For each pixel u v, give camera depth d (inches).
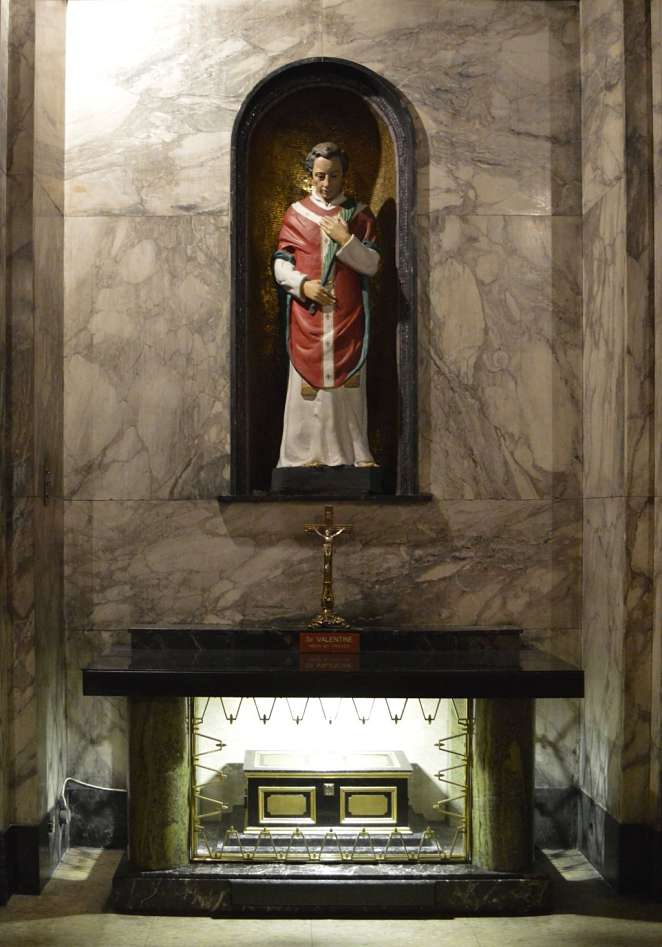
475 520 204.4
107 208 205.5
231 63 207.2
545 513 204.5
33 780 178.2
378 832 173.6
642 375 179.6
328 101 212.1
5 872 172.4
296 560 202.8
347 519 203.0
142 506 203.5
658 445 177.8
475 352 205.8
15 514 179.8
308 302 202.8
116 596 202.8
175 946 154.2
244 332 204.8
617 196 184.2
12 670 179.0
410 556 203.6
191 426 204.2
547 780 205.0
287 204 214.1
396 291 208.1
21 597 179.5
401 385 204.4
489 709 172.9
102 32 207.0
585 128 203.8
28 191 181.2
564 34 207.8
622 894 177.6
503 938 158.1
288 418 204.2
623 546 179.8
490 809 171.3
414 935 159.6
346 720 197.2
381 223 212.1
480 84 207.8
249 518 203.2
